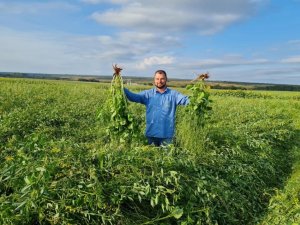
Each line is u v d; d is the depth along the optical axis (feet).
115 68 9.71
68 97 22.70
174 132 10.41
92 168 6.77
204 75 10.05
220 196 7.69
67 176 6.51
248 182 9.29
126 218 6.35
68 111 16.66
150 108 10.11
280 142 14.52
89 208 6.17
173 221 6.78
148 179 6.95
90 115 16.62
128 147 8.86
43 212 5.83
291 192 8.62
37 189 5.95
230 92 52.65
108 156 7.25
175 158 8.04
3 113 15.25
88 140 12.42
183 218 6.88
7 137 11.38
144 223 6.31
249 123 16.51
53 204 5.95
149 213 6.75
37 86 30.42
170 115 10.11
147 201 6.90
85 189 6.32
